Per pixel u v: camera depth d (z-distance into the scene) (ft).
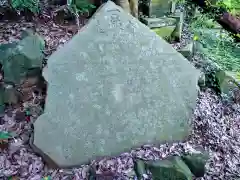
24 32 9.02
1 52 7.88
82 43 6.71
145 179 6.46
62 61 6.65
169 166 6.52
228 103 8.74
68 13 10.23
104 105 6.91
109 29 6.81
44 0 10.85
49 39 9.25
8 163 6.55
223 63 9.52
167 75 7.31
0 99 7.55
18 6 9.86
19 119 7.41
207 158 7.03
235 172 7.01
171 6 10.21
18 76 7.69
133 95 7.10
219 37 10.01
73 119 6.73
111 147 7.06
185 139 7.68
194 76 7.51
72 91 6.70
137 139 7.27
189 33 10.62
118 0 9.39
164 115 7.39
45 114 6.57
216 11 8.98
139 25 7.02
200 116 8.16
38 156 6.75
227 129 8.06
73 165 6.81
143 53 7.08
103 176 6.40
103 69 6.84
